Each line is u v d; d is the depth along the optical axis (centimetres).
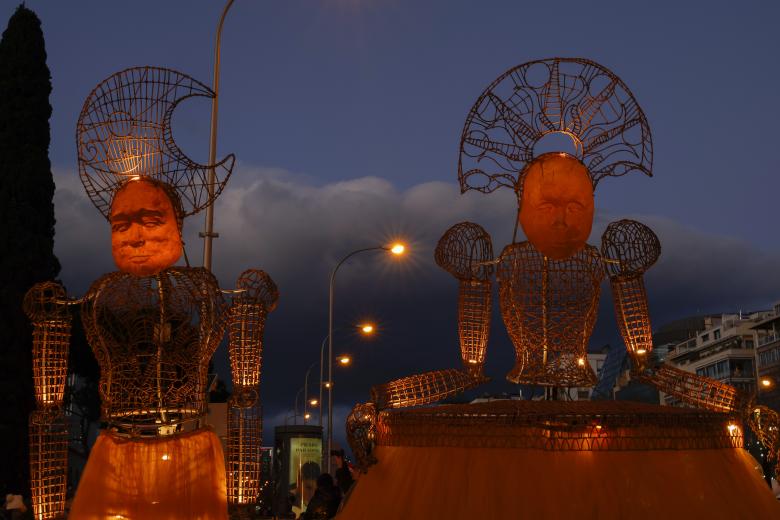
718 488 388
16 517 1909
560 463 382
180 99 620
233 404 667
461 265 529
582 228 482
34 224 2542
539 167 486
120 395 605
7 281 2444
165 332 605
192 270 618
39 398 631
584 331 502
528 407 409
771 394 5588
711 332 7731
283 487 2533
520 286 505
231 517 666
